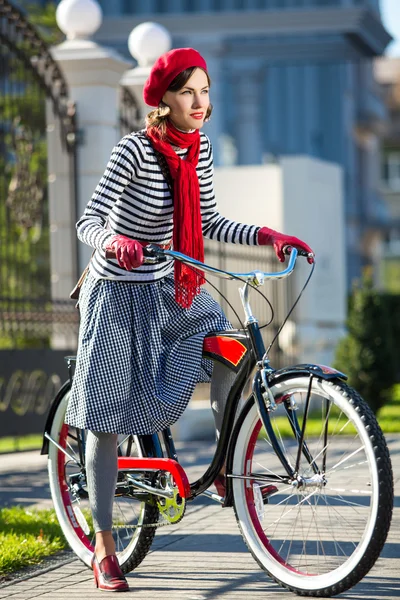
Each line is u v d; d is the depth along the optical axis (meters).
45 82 17.11
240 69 65.31
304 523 8.68
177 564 8.11
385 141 101.50
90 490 7.43
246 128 66.25
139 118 18.81
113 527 7.86
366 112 82.62
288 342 24.50
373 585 7.13
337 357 22.23
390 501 6.55
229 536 9.18
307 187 26.03
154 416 7.24
